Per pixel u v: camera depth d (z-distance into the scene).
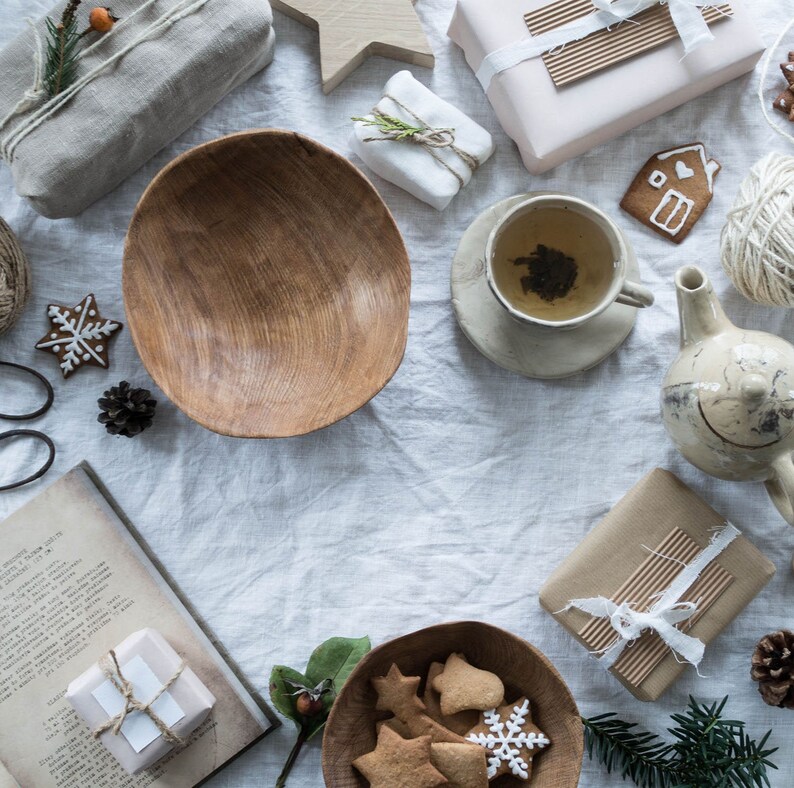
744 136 1.01
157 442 1.00
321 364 0.94
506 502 1.01
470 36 0.95
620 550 0.94
